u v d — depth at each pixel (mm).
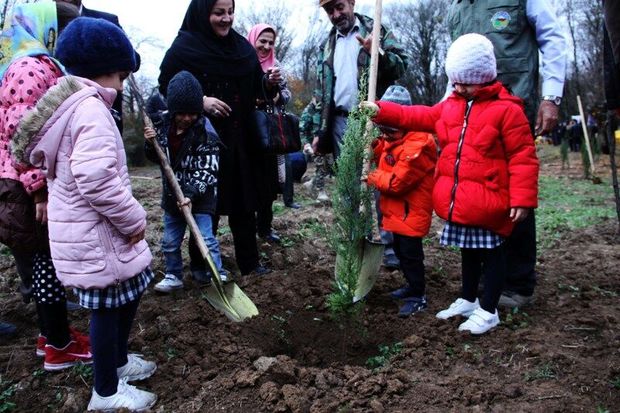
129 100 22578
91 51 2629
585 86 40562
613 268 5035
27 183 2797
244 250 4645
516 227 3842
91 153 2459
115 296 2652
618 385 2830
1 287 4430
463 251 3713
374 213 7109
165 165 3705
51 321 3068
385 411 2684
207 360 3197
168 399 2879
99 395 2725
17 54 3078
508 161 3443
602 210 8234
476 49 3367
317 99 5309
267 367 2975
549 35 3848
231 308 3721
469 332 3459
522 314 3822
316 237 6023
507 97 3465
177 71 4316
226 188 4418
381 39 4758
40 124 2514
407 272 3924
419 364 3135
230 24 4363
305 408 2713
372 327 3727
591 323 3627
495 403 2742
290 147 4555
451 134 3535
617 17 2699
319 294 4211
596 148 17062
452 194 3494
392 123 3734
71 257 2566
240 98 4422
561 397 2770
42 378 3102
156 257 5113
